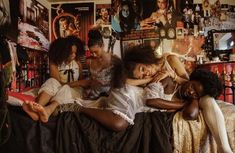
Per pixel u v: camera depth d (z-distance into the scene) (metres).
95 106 1.45
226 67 3.07
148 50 1.50
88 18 3.34
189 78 1.50
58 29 3.31
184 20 3.37
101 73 1.61
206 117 1.31
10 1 2.01
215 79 1.38
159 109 1.38
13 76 1.92
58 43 1.76
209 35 3.38
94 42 1.68
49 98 1.46
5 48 1.74
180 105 1.37
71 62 1.79
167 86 1.50
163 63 1.56
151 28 3.36
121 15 3.35
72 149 1.21
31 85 2.41
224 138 1.26
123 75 1.39
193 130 1.31
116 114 1.26
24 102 1.24
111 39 3.34
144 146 1.25
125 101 1.30
